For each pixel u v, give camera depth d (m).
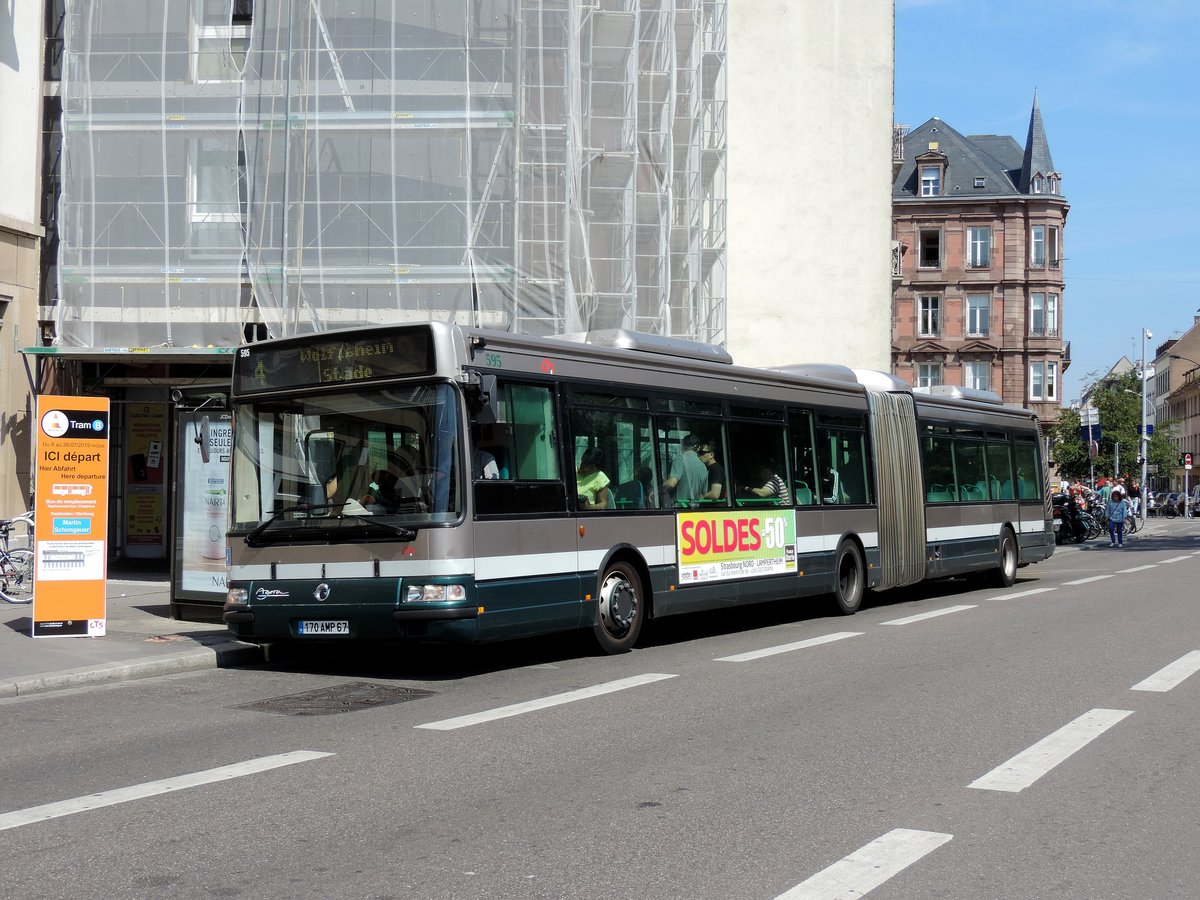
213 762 7.43
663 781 6.84
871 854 5.45
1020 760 7.35
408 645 13.66
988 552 21.53
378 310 21.64
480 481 11.05
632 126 24.48
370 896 4.87
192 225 21.80
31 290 20.50
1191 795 6.56
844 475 17.20
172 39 22.02
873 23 33.31
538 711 9.13
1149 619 15.21
